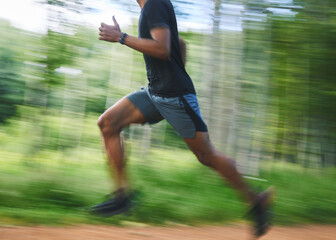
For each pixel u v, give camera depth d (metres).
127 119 2.68
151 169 5.90
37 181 4.39
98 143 6.29
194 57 7.00
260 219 2.64
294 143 7.77
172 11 2.59
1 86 5.86
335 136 7.68
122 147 2.72
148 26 2.51
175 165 6.42
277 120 7.47
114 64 6.64
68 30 5.79
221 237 3.26
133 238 2.94
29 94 5.95
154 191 4.64
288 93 7.20
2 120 6.00
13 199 3.88
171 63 2.55
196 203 4.32
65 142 6.06
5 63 5.84
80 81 6.17
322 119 7.58
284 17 6.62
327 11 6.65
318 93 7.15
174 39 2.58
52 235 2.79
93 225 3.28
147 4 2.52
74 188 4.35
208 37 6.83
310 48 6.82
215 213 4.04
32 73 5.83
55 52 5.76
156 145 8.11
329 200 5.06
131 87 7.06
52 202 4.02
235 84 6.76
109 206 2.70
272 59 6.93
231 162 2.62
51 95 6.02
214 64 6.79
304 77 7.05
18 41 5.74
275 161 7.70
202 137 2.60
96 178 4.88
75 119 6.20
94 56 6.21
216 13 6.70
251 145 7.04
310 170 7.57
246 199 2.65
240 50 6.75
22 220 3.17
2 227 2.91
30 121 5.95
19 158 5.53
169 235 3.17
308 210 4.60
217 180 5.48
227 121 6.77
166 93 2.56
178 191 4.91
